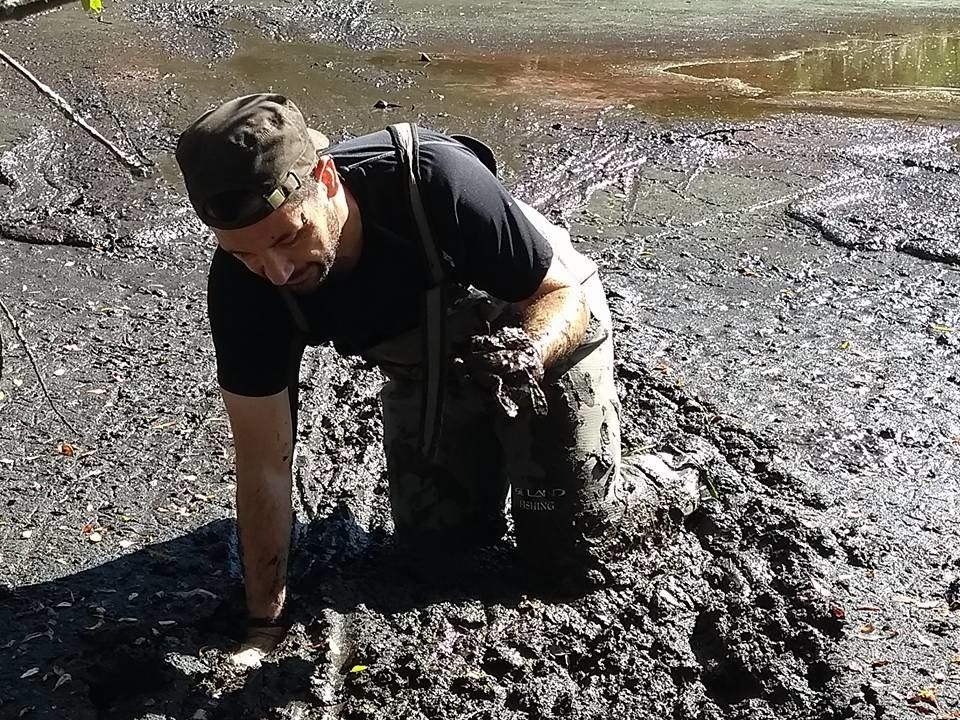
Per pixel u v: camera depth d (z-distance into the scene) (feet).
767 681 6.26
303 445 8.29
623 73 18.28
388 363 6.41
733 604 6.79
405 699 6.09
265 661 6.25
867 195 13.24
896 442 8.46
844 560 7.14
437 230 5.42
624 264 11.53
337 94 16.83
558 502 6.68
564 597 6.88
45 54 17.92
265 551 6.25
